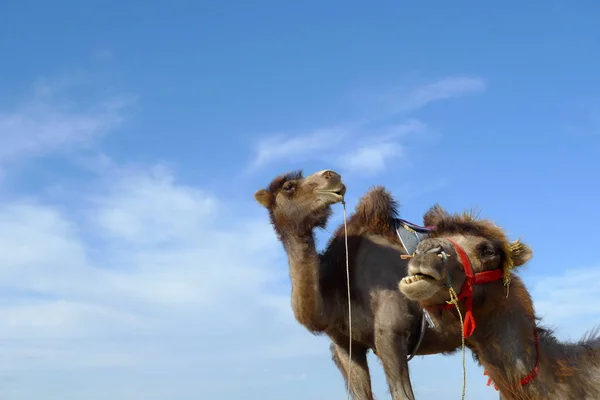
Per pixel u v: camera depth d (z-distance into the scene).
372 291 9.12
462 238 5.77
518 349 5.66
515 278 5.87
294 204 9.07
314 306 8.96
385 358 8.89
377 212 9.48
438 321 5.86
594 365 5.71
